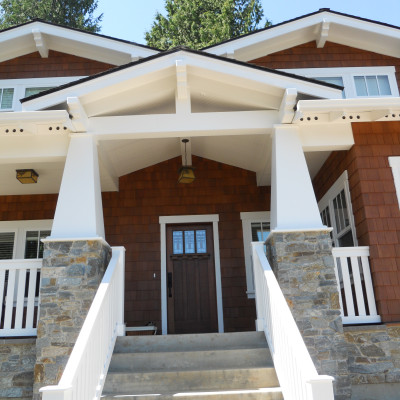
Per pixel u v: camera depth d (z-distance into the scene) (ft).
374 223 18.49
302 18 25.00
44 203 26.45
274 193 18.70
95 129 18.98
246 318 24.76
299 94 18.74
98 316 13.60
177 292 25.27
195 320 24.81
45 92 17.88
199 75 18.86
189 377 14.48
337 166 21.98
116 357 15.53
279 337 13.91
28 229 26.00
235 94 19.43
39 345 15.80
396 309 17.48
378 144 19.60
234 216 26.32
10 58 26.76
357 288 17.84
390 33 24.97
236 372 14.56
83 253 16.84
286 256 17.02
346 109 18.19
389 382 16.46
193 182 26.78
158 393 13.88
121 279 17.78
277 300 13.92
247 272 25.45
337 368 15.67
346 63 25.73
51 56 26.84
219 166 27.14
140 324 24.49
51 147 19.12
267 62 25.84
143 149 23.93
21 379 16.19
